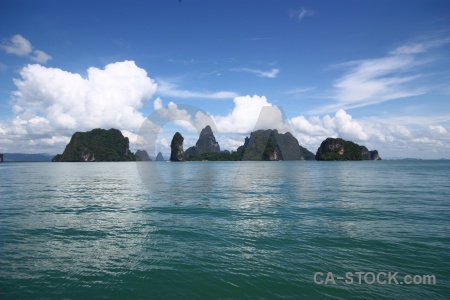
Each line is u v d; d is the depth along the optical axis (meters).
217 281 6.07
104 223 11.25
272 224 10.84
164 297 5.45
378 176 40.69
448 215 12.30
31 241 8.84
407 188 23.84
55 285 5.86
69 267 6.79
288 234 9.42
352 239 8.80
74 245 8.45
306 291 5.61
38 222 11.49
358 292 5.52
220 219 11.78
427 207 14.31
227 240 8.84
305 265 6.82
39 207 15.01
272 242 8.59
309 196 18.02
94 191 22.25
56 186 27.09
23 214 13.15
